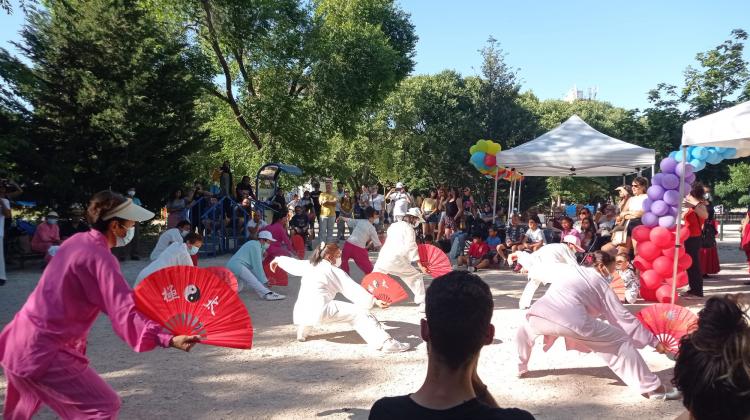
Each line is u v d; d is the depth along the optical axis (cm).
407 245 883
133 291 327
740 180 3238
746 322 190
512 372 572
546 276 534
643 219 920
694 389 186
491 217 1684
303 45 2445
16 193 1261
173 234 926
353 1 3125
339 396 500
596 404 483
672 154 966
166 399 493
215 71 2317
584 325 490
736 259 1538
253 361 611
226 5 2128
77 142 1595
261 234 1040
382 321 807
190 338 332
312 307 659
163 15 2216
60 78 1598
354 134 2845
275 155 2577
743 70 2039
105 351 652
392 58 2714
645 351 657
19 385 304
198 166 2434
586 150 1273
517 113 4100
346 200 2239
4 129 1476
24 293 1005
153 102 1714
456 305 177
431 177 4778
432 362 181
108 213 326
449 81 4844
